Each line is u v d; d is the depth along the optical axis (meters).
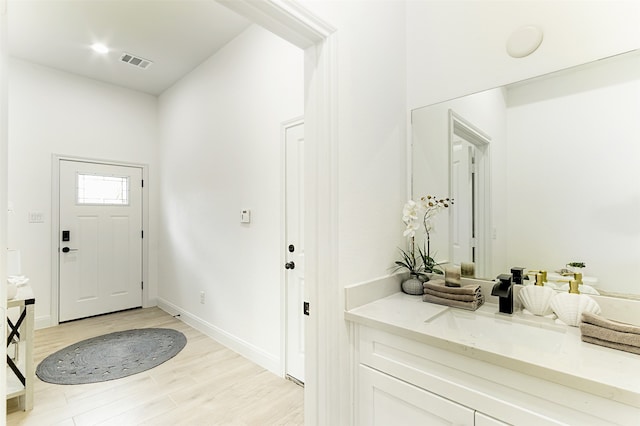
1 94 0.61
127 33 2.90
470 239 1.56
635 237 1.15
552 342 1.01
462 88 1.58
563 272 1.30
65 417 1.93
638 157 1.15
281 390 2.23
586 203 1.25
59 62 3.47
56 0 2.44
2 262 0.61
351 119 1.34
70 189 3.73
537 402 0.87
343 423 1.26
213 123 3.26
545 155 1.35
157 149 4.41
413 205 1.62
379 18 1.54
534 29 1.36
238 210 2.89
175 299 3.93
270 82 2.56
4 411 0.61
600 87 1.22
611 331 0.95
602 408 0.77
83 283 3.80
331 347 1.23
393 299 1.50
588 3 1.24
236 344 2.87
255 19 1.09
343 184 1.29
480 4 1.52
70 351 2.86
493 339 1.02
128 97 4.17
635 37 1.15
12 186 3.35
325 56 1.23
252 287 2.72
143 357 2.74
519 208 1.42
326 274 1.23
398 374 1.16
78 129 3.79
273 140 2.53
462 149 1.58
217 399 2.12
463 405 1.00
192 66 3.54
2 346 0.61
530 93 1.38
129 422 1.89
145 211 4.31
